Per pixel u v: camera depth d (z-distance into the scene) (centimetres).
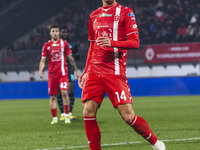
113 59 946
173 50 4541
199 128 1662
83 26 6266
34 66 4694
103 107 3034
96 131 966
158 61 4578
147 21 5934
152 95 4344
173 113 2409
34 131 1702
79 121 2062
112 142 1326
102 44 909
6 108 3238
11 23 6506
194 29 5603
